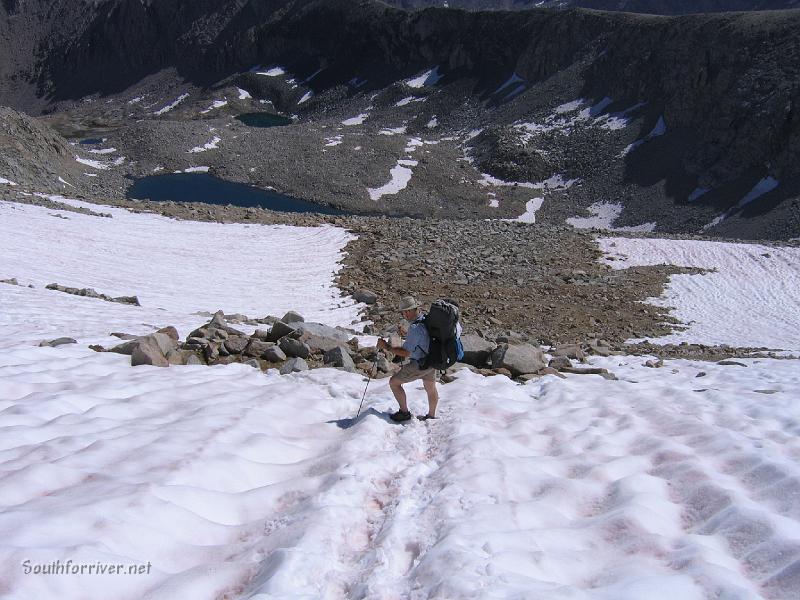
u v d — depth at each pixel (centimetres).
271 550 462
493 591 384
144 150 13638
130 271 2503
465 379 972
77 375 853
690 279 3092
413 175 12756
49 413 687
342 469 596
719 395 934
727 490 551
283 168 12950
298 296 2369
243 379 924
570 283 2834
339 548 476
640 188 11606
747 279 3120
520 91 16762
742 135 10844
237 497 537
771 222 9525
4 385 762
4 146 9681
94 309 1538
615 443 703
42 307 1466
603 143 12925
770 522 485
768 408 850
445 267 2877
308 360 1067
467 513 519
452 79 18675
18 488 491
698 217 10469
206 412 716
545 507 532
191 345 1091
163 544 447
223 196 11738
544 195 12231
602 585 421
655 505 538
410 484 589
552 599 371
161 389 817
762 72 11400
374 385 925
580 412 812
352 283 2556
